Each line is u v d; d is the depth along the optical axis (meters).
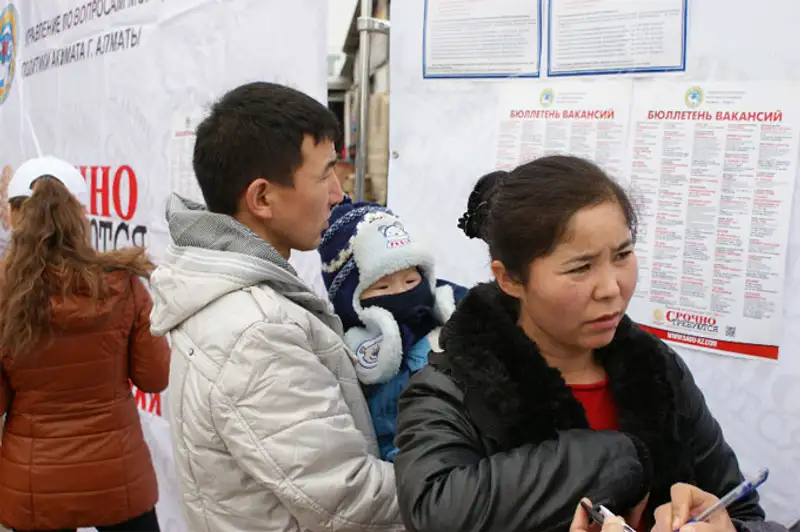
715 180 1.38
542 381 0.88
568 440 0.84
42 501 2.05
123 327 2.10
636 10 1.45
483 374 0.89
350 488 1.10
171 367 1.19
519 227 0.83
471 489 0.83
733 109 1.35
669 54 1.42
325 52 1.92
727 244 1.38
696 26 1.38
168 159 2.60
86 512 2.09
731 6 1.33
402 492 0.89
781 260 1.32
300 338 1.13
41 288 1.92
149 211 2.73
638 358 0.93
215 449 1.13
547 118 1.60
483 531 0.81
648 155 1.46
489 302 0.94
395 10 1.84
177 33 2.49
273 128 1.16
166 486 2.75
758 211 1.34
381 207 1.41
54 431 2.06
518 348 0.90
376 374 1.27
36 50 3.60
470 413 0.90
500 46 1.66
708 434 1.00
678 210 1.44
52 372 2.02
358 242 1.32
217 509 1.15
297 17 1.98
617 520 0.73
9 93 3.94
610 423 0.94
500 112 1.67
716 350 1.41
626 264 0.83
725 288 1.39
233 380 1.08
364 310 1.31
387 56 2.00
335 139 1.24
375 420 1.32
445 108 1.77
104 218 3.05
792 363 1.33
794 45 1.27
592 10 1.51
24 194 2.31
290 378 1.09
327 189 1.22
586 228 0.80
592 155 1.54
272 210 1.20
